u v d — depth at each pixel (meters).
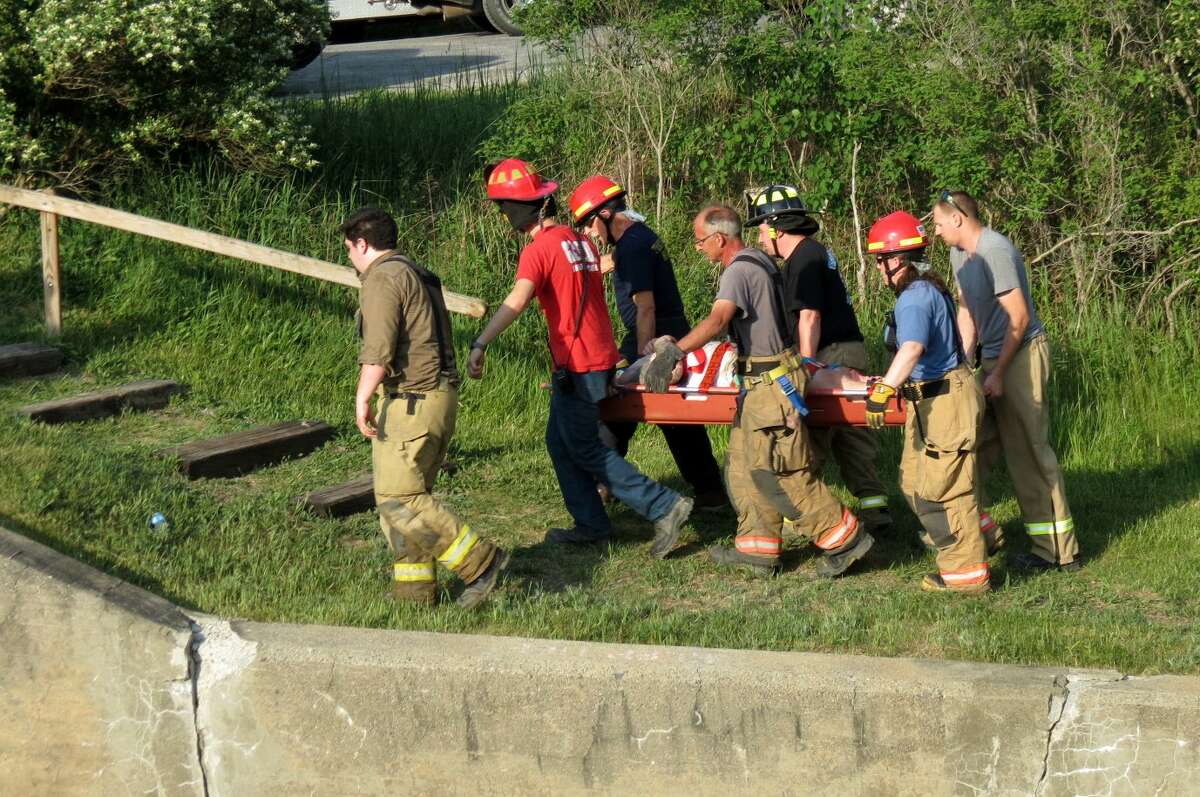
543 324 16.19
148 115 16.58
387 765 7.58
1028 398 10.08
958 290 10.45
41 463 10.69
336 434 13.10
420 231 17.80
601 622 8.94
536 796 7.49
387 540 9.91
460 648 7.57
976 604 9.45
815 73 17.44
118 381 13.56
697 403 10.40
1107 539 11.04
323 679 7.53
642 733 7.34
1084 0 15.84
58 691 7.87
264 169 17.33
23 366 13.45
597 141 18.52
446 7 28.95
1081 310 16.52
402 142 18.94
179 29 15.71
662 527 10.47
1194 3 15.61
